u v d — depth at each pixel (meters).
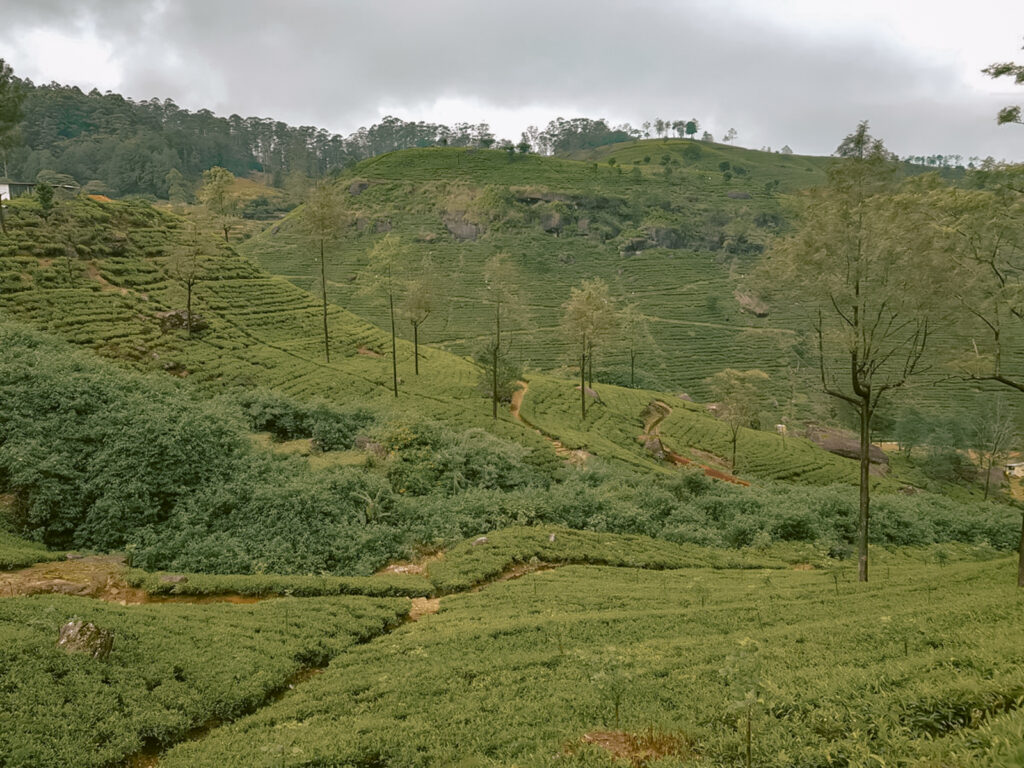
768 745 8.79
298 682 15.13
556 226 171.00
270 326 62.31
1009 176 21.16
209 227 75.56
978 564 28.17
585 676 13.57
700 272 156.25
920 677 10.12
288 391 48.50
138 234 67.00
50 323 46.53
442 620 18.72
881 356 23.97
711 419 70.75
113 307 52.25
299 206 183.88
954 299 22.23
